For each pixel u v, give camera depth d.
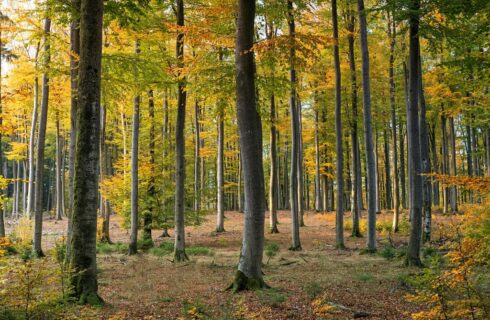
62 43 11.29
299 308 7.62
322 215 29.80
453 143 27.64
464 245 4.99
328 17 18.55
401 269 11.53
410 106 12.10
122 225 20.06
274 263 13.55
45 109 15.63
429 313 4.61
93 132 7.80
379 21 20.30
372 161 15.32
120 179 20.27
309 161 35.69
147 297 8.71
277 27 15.78
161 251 16.41
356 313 7.07
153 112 19.91
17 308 5.18
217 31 12.52
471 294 4.77
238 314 6.76
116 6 9.21
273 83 11.21
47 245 19.11
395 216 21.75
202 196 21.44
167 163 19.98
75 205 7.71
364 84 15.27
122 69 11.15
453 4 9.88
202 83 11.62
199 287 9.81
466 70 11.04
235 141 37.69
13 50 18.36
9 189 59.31
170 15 14.98
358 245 17.72
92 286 7.69
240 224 28.50
